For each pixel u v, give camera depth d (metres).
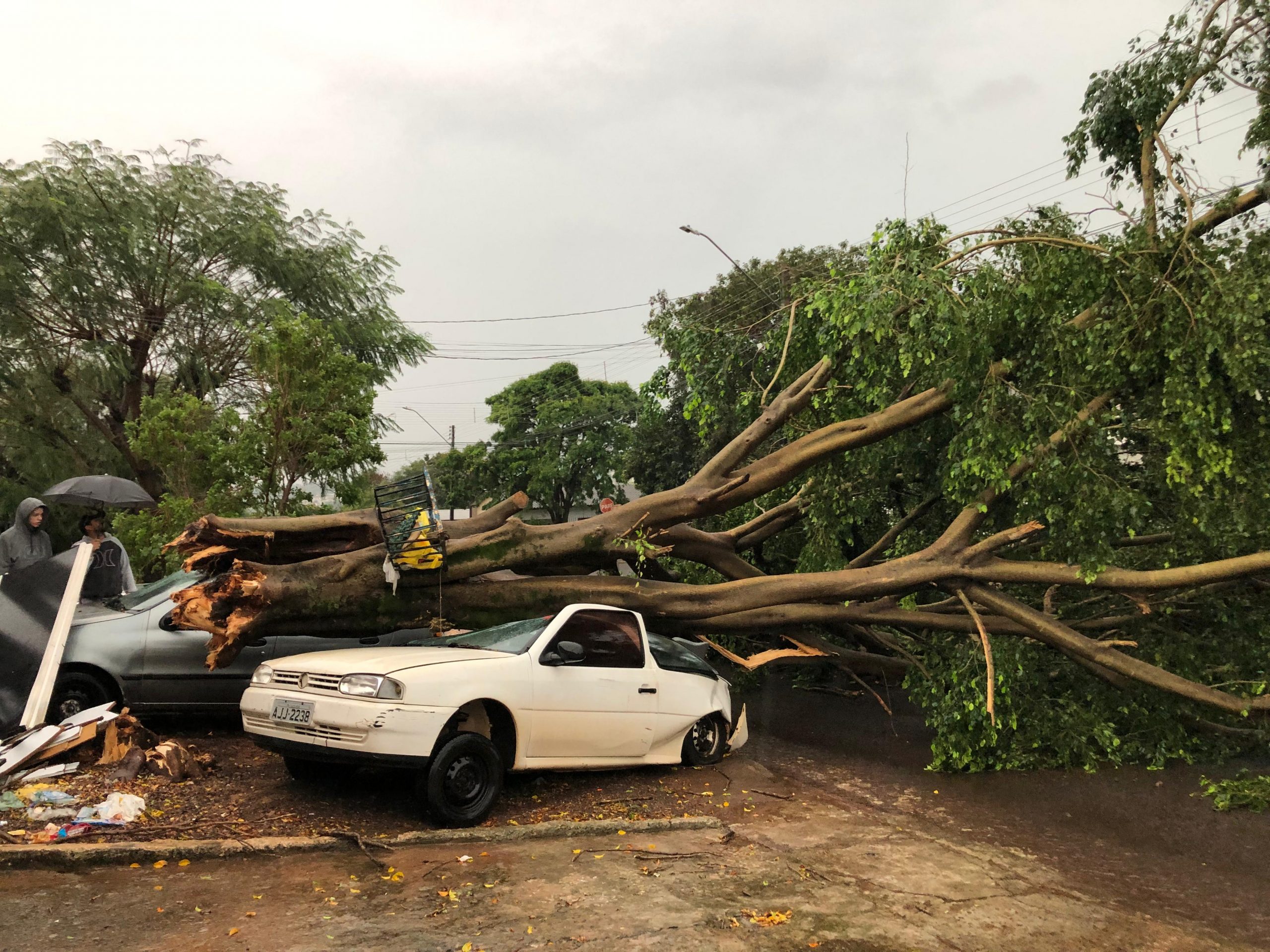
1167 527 9.87
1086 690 9.29
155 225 25.52
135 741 6.69
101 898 4.29
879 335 8.41
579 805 6.71
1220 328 7.55
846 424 9.49
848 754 9.16
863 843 5.99
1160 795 7.77
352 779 6.84
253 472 12.73
